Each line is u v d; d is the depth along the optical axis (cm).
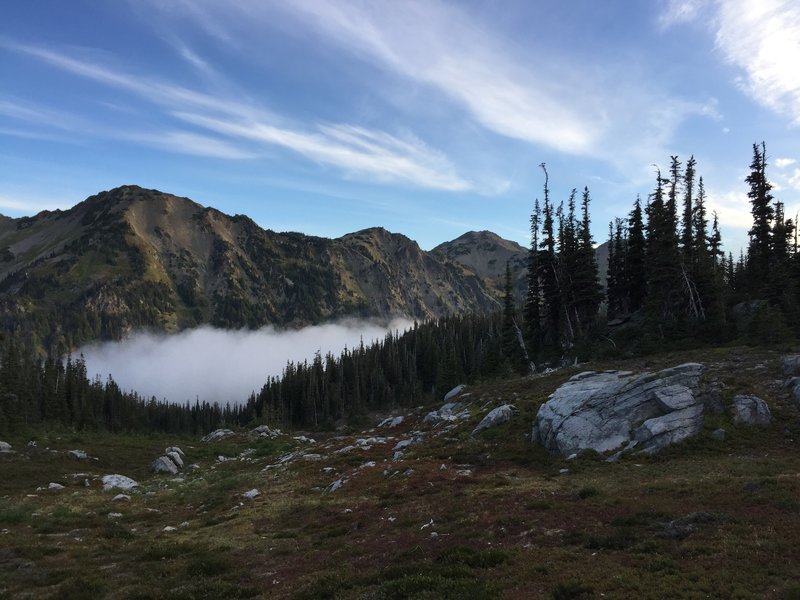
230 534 2652
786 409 3069
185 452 7156
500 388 5638
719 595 1195
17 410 9075
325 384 14788
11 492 4316
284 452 6469
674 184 6488
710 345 5475
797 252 6191
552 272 7938
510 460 3509
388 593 1408
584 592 1288
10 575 1995
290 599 1520
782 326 4656
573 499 2312
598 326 7444
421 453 4050
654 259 6644
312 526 2603
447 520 2288
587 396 3666
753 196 6912
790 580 1206
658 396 3347
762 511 1766
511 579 1423
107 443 7612
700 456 2825
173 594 1666
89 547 2495
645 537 1675
